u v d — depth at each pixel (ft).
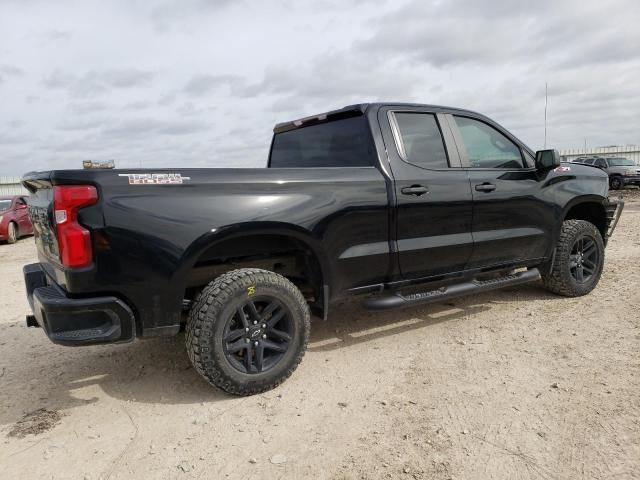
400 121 13.16
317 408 10.06
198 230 9.84
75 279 9.05
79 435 9.35
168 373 12.09
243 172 10.56
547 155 14.82
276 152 16.44
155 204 9.55
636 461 7.88
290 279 12.69
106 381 11.75
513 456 8.15
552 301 16.75
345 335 14.37
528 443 8.50
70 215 9.03
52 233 9.75
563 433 8.76
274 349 10.86
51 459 8.58
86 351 13.78
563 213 16.17
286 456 8.43
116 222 9.23
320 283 11.78
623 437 8.54
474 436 8.79
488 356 12.36
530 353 12.41
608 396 9.98
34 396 11.07
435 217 13.15
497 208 14.42
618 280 19.08
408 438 8.82
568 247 16.38
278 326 11.14
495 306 16.52
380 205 12.15
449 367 11.82
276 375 10.80
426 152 13.39
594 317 14.85
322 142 14.14
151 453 8.68
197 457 8.50
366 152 12.70
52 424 9.77
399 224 12.53
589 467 7.79
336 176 11.66
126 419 9.89
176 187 9.78
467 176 13.84
